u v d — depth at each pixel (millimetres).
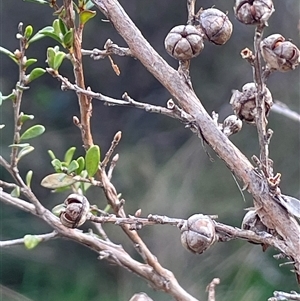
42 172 878
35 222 821
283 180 753
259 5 197
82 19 233
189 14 219
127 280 738
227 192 770
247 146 786
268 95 221
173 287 257
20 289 765
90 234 270
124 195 828
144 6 933
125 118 929
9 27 965
